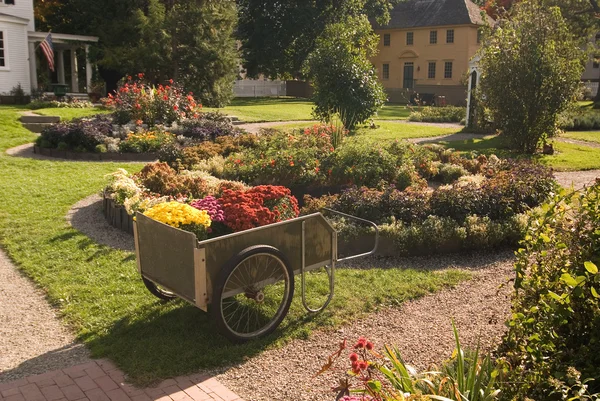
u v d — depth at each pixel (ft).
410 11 159.53
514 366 10.07
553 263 10.59
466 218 22.90
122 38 96.99
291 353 14.21
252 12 139.33
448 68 150.41
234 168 33.60
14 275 19.72
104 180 35.19
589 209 10.27
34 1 107.45
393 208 23.56
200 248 13.43
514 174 28.25
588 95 136.87
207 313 16.28
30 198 30.19
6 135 52.90
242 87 146.92
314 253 16.10
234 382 12.84
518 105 49.49
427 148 41.73
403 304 17.25
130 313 16.38
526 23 49.85
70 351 14.34
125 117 53.57
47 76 99.91
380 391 8.71
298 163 31.60
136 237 15.93
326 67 62.39
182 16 92.84
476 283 19.07
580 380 9.67
